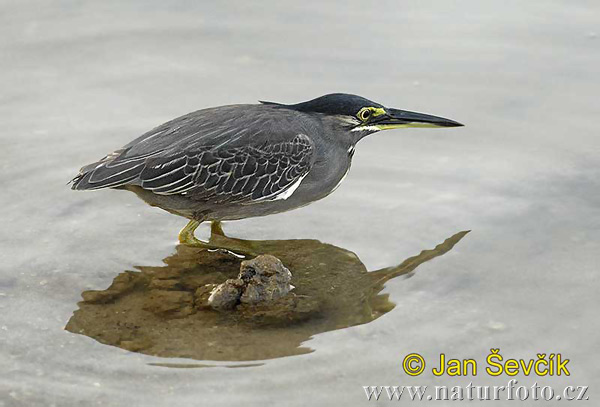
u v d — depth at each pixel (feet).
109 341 38.78
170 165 44.37
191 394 35.14
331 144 47.98
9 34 63.52
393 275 43.60
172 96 58.18
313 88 58.49
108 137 54.29
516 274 43.04
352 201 49.80
